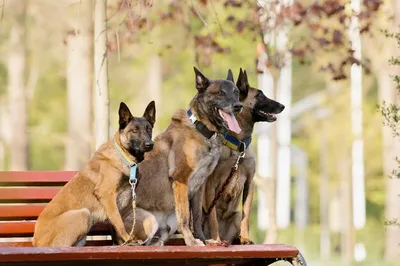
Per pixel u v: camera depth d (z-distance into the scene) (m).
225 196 10.07
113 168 9.32
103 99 12.06
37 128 34.78
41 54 35.97
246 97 10.20
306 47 15.80
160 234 9.88
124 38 14.52
